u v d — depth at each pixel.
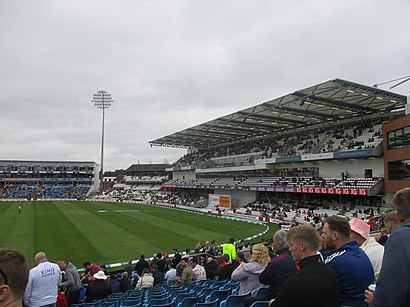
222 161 64.31
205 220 39.06
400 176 29.28
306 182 41.69
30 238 25.02
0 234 26.72
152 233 28.22
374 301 2.40
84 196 80.69
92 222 34.53
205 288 7.69
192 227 32.53
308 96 32.69
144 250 21.52
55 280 5.67
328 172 42.09
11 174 94.00
